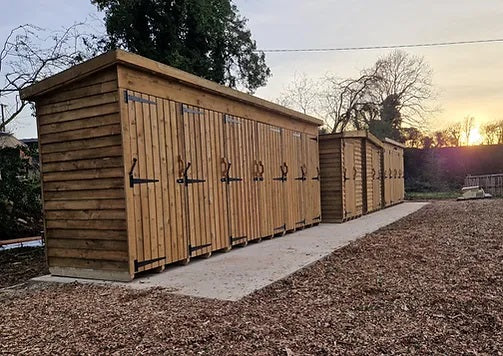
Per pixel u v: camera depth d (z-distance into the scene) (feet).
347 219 34.76
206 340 8.92
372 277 14.32
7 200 30.35
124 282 14.87
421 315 10.25
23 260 23.84
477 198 57.77
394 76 85.92
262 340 8.85
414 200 63.67
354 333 9.14
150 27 42.57
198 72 44.96
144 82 15.85
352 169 36.65
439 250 18.89
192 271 16.33
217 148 20.40
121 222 14.89
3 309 12.14
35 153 31.35
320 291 12.84
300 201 29.73
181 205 17.60
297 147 29.81
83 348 8.71
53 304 12.44
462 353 7.98
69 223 16.35
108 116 15.01
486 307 10.66
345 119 76.07
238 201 22.08
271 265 16.94
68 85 15.90
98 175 15.40
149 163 15.85
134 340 9.04
